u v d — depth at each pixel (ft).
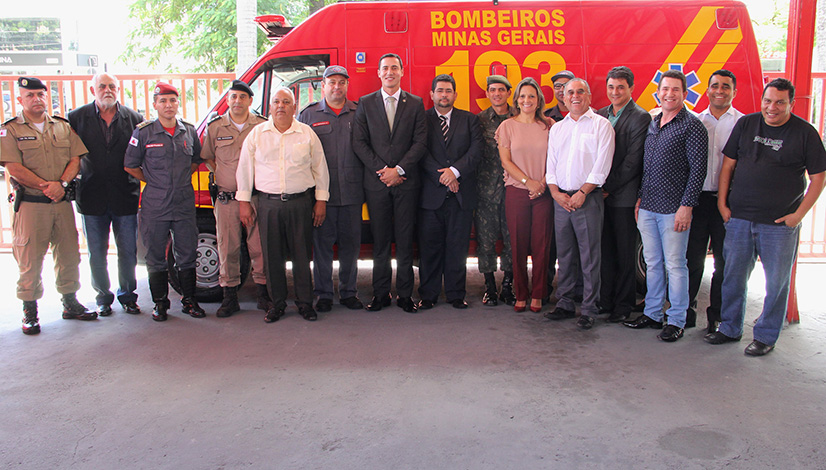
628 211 14.83
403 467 8.57
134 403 10.69
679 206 13.62
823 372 11.86
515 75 16.48
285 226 15.28
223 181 15.57
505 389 11.15
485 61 16.47
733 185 13.03
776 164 12.28
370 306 16.33
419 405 10.53
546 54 16.44
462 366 12.30
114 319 15.74
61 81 23.06
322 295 16.51
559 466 8.55
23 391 11.23
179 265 15.85
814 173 12.03
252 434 9.56
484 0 16.55
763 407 10.34
